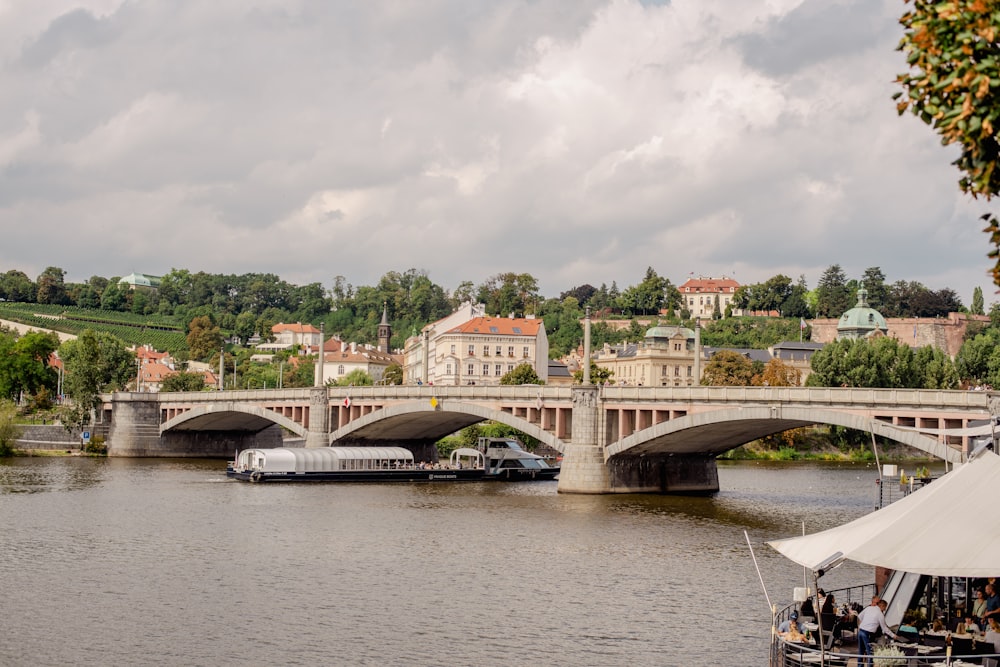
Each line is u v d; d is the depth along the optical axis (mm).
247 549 78625
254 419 174875
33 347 197500
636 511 103438
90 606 59906
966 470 36938
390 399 141000
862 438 195250
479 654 51219
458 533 87688
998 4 20484
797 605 47688
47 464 152125
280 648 52000
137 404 176625
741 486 133625
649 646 52781
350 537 85062
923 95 21844
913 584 44219
